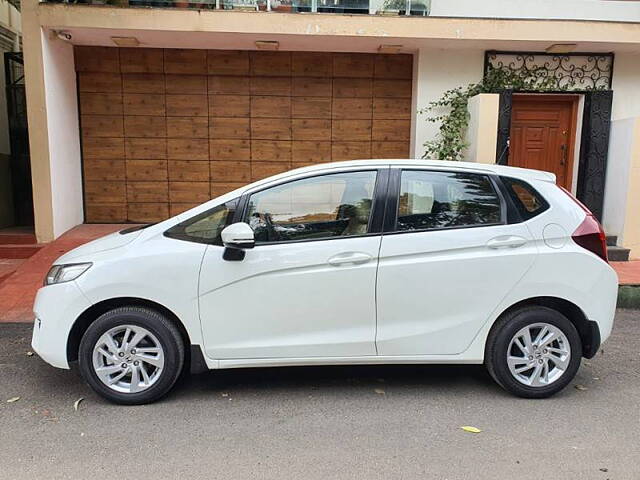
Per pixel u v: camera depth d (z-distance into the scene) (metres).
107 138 9.09
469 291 3.77
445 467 3.03
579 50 8.64
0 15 10.80
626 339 5.33
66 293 3.68
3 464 3.04
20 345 5.03
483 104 7.99
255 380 4.25
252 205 3.82
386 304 3.75
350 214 3.81
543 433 3.42
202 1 7.88
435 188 3.88
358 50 8.87
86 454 3.15
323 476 2.94
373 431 3.45
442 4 8.68
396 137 9.31
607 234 8.39
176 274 3.66
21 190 9.65
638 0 8.87
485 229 3.80
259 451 3.20
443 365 4.59
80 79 8.90
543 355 3.88
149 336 3.74
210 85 9.05
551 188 3.97
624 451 3.21
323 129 9.26
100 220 9.30
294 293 3.70
